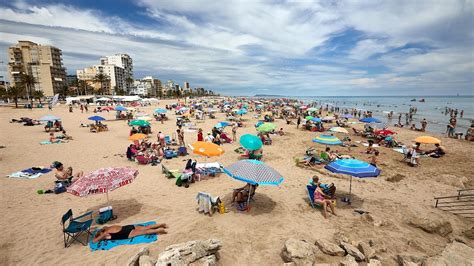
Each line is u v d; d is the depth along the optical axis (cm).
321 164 1351
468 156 1598
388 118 4059
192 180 1030
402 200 909
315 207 828
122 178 651
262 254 564
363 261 534
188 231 654
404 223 733
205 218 729
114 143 1803
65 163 1288
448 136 2378
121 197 879
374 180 1127
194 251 493
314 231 675
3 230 652
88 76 13388
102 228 627
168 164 1301
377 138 2123
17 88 5525
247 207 789
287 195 934
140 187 974
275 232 663
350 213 795
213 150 993
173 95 15762
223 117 3850
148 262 465
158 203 832
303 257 514
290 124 3061
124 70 15850
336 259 542
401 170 1292
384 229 690
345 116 2853
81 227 588
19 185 975
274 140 2072
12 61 9931
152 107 5928
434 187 1050
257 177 701
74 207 797
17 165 1245
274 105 6469
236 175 714
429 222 690
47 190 913
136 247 575
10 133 2136
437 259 490
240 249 581
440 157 1566
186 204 827
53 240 610
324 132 2512
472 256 498
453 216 793
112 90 13275
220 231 659
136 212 764
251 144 1181
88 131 2320
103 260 529
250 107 5716
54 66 10319
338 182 1095
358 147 1836
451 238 660
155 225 644
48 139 1903
